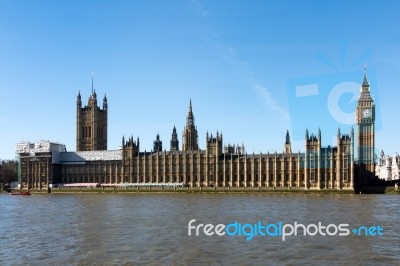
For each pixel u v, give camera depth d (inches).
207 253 2534.5
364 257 2421.3
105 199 7775.6
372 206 5344.5
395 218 3986.2
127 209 5251.0
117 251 2610.7
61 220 4138.8
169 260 2389.3
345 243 2783.0
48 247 2755.9
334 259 2381.9
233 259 2395.4
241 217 4126.5
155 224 3708.2
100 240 2957.7
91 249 2674.7
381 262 2316.7
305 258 2405.3
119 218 4207.7
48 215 4658.0
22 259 2449.6
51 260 2421.3
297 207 5236.2
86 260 2411.4
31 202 7190.0
